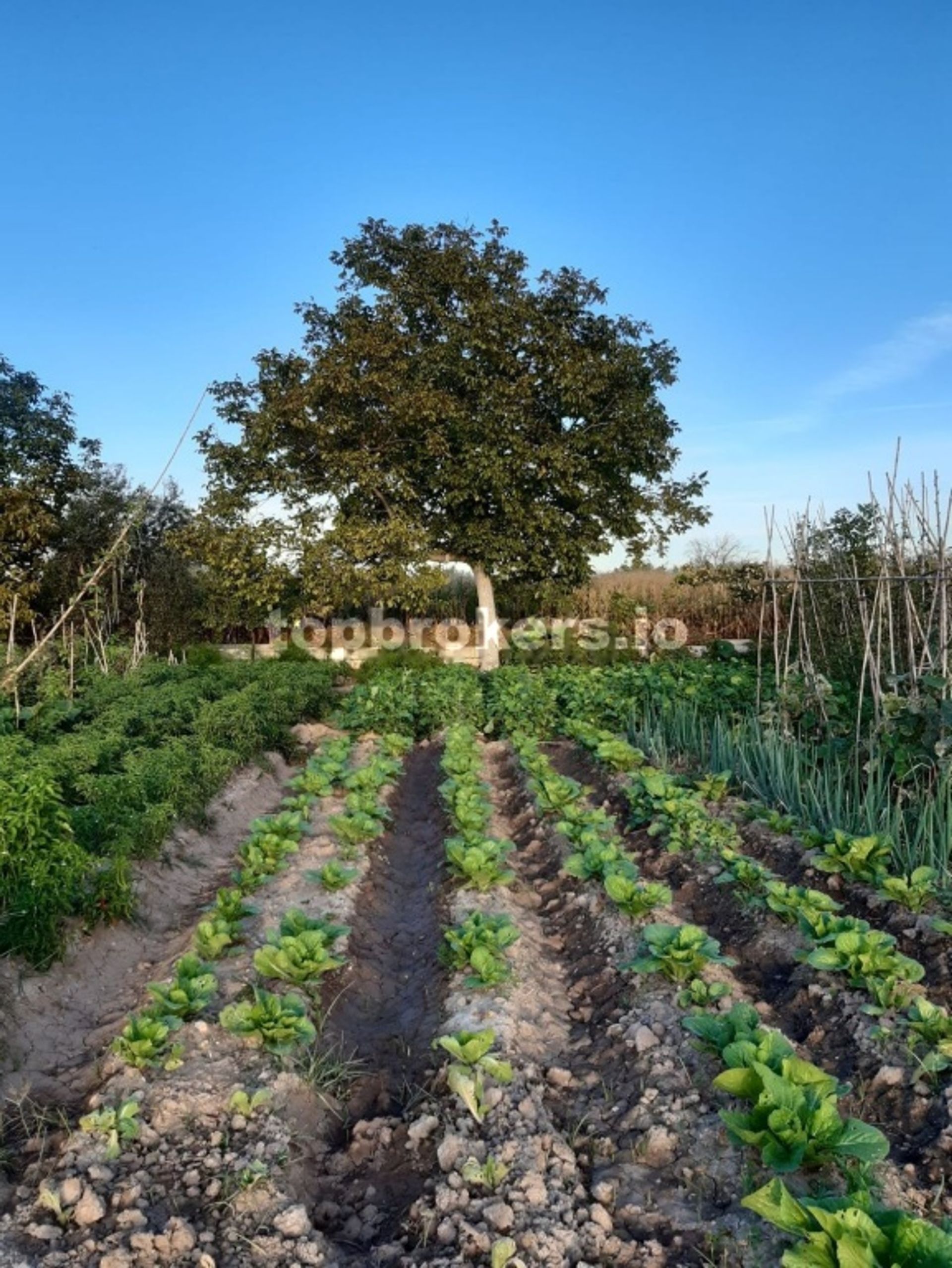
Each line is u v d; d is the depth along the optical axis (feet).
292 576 59.11
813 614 38.47
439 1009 17.30
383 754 37.99
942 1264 8.18
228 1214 11.50
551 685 49.16
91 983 18.42
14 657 43.52
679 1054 14.35
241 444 59.72
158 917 22.31
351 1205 12.45
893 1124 13.02
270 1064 14.57
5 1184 12.09
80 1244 10.75
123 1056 14.19
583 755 38.34
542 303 63.21
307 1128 13.76
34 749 27.32
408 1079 15.20
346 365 58.18
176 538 59.41
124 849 21.54
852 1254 8.22
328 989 18.03
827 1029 15.43
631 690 45.91
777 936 19.11
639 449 62.90
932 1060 13.38
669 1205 11.51
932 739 24.09
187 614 68.90
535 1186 11.64
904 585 25.73
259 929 20.17
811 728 31.60
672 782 28.73
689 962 15.89
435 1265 10.59
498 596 77.05
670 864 24.70
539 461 59.31
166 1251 10.71
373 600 78.89
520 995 17.04
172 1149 12.60
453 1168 12.26
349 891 22.72
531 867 26.25
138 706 36.50
